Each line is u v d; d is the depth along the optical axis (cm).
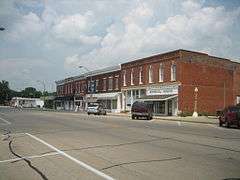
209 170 954
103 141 1661
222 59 5500
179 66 4991
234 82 5659
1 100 17512
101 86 7475
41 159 1159
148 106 4309
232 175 890
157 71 5441
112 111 6925
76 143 1580
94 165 1034
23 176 903
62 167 1014
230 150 1348
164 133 2112
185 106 5000
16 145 1527
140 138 1803
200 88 5178
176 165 1029
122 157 1177
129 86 6216
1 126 2686
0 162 1114
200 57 5203
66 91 10100
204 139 1766
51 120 3553
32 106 13650
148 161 1098
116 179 848
